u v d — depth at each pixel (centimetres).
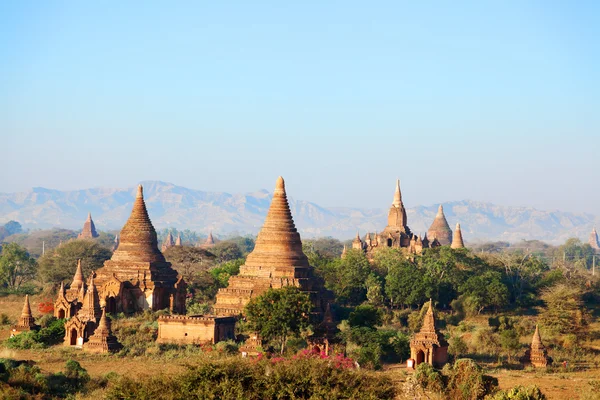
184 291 15762
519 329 15212
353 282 18725
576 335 14925
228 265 19712
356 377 7956
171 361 11638
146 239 15862
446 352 12044
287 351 11706
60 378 9831
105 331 12469
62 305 14775
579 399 9644
